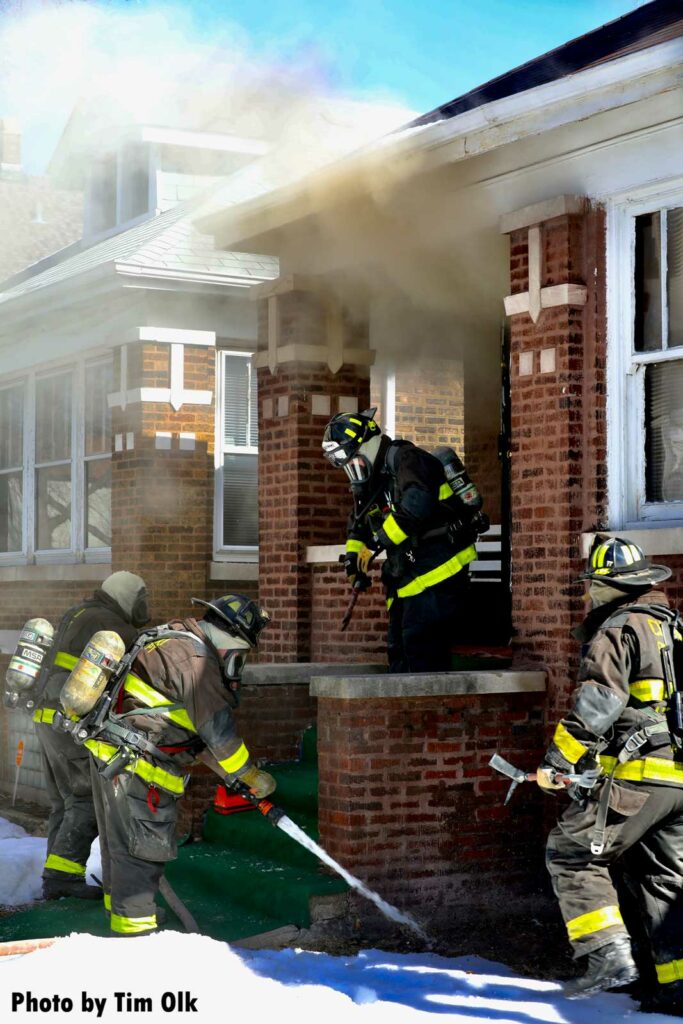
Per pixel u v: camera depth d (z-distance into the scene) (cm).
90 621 741
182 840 763
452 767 664
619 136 661
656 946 477
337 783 646
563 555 685
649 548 642
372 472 721
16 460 1321
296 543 905
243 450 1144
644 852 485
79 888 714
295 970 536
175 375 1103
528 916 665
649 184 659
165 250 1091
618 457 676
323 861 605
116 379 1134
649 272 671
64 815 730
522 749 686
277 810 579
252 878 663
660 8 782
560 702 682
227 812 753
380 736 647
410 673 673
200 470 1111
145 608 769
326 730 655
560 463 689
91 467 1201
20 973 513
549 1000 493
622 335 679
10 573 1286
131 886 581
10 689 743
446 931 635
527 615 706
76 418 1212
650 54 577
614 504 677
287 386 916
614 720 473
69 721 592
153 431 1095
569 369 688
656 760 473
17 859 803
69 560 1219
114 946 551
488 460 1123
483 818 671
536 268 705
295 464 907
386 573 725
